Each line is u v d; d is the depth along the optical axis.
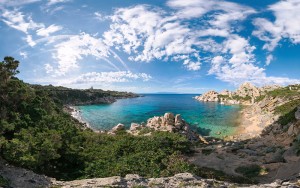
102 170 30.12
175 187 21.11
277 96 135.00
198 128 91.69
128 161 32.66
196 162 44.75
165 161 33.78
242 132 84.25
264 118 96.94
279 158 43.25
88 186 20.67
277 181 24.03
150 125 80.88
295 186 22.34
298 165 37.38
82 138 45.88
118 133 70.06
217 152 51.91
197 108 168.62
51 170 29.19
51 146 27.80
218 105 193.38
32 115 37.81
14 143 24.64
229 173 38.50
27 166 25.58
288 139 59.44
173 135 54.84
